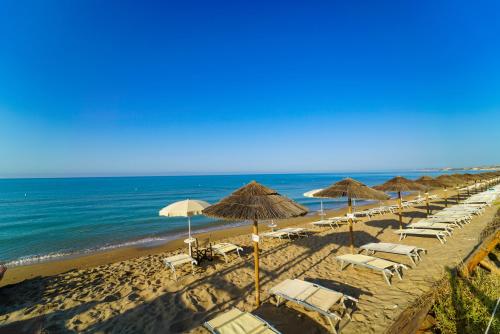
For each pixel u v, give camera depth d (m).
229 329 3.34
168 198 36.62
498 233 8.09
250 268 6.91
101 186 69.19
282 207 4.36
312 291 4.30
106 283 6.89
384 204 26.91
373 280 5.60
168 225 17.66
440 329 3.94
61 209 26.08
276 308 4.50
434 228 9.79
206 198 35.72
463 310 3.95
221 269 6.96
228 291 5.51
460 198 21.81
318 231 12.23
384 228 11.52
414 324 3.78
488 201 14.63
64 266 9.48
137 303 5.20
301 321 4.06
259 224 17.56
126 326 4.38
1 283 7.94
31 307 5.38
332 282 5.65
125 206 28.14
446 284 4.61
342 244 9.06
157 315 4.67
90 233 15.41
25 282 7.33
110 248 12.12
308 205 27.89
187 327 4.27
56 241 13.59
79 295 6.00
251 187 4.71
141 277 7.06
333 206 26.72
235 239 11.38
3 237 14.56
